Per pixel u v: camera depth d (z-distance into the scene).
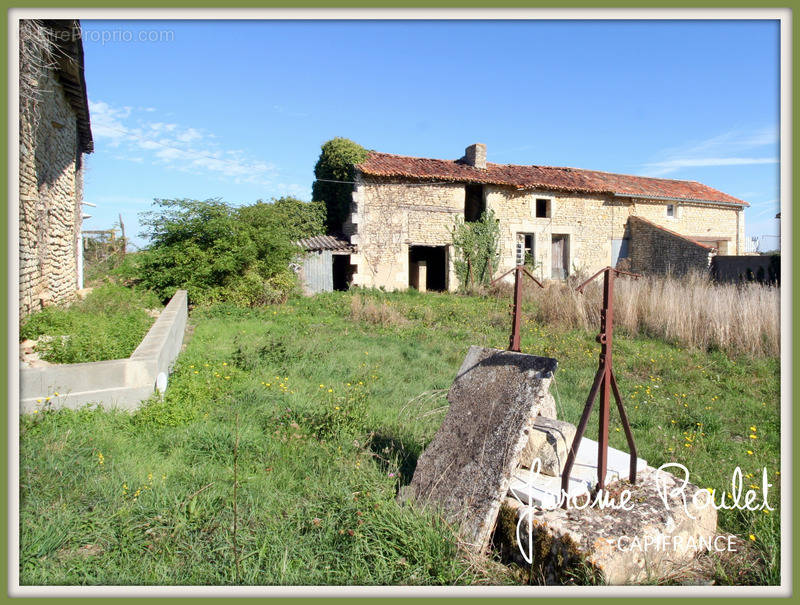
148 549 3.07
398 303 14.88
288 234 17.05
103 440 4.39
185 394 5.74
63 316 8.17
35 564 2.88
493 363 3.91
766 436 5.65
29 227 8.02
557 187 21.34
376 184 18.92
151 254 14.67
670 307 11.12
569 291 13.04
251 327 11.38
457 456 3.68
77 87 10.65
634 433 5.49
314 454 4.43
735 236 25.69
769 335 9.66
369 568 3.02
